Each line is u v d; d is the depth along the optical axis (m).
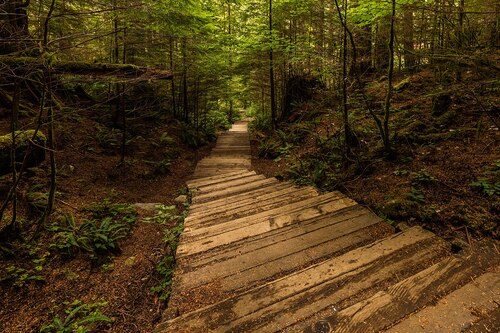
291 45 8.66
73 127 8.43
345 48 5.59
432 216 3.52
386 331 1.76
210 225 4.19
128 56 9.59
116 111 9.93
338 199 4.51
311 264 2.89
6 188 4.77
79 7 5.98
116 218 5.43
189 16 8.23
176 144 11.55
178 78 13.50
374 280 2.36
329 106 10.03
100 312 3.21
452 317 1.81
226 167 9.70
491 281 2.12
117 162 8.18
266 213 4.27
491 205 3.40
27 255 3.80
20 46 3.91
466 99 6.01
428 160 4.99
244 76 14.18
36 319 3.08
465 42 5.50
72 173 6.67
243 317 2.07
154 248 4.59
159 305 3.24
